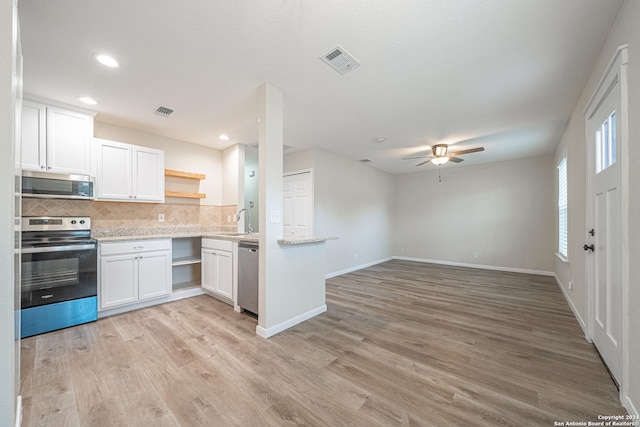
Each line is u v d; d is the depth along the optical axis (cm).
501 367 197
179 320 286
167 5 154
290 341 240
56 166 278
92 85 246
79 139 293
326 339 244
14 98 98
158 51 198
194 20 167
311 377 185
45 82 240
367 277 502
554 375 186
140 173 342
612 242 185
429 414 150
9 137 92
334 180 516
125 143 347
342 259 534
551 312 312
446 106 293
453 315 304
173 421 145
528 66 217
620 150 161
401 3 153
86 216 322
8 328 92
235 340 241
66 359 206
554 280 470
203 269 375
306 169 480
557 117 321
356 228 575
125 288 304
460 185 621
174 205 404
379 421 145
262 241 253
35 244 261
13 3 94
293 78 237
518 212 548
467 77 235
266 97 246
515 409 154
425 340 241
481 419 146
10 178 92
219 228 455
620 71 157
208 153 447
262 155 251
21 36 178
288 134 393
